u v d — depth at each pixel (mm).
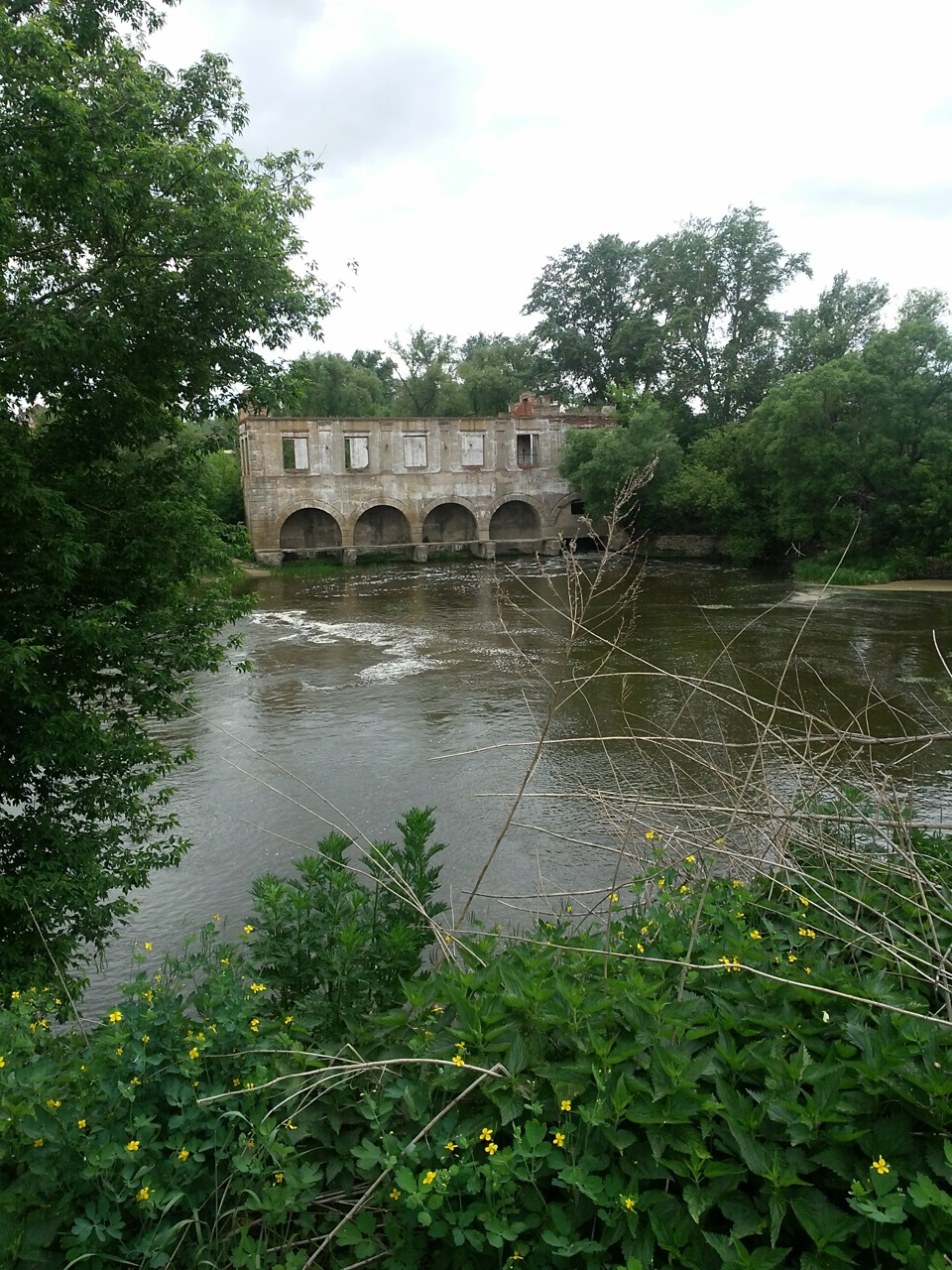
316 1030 3742
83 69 8188
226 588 9992
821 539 38062
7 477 7609
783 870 4695
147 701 9266
